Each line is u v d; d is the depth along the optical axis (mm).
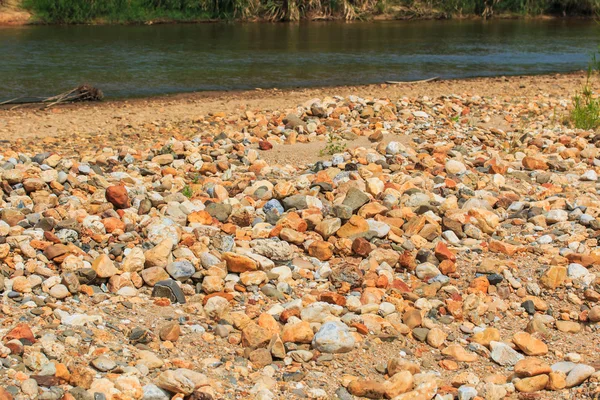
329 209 3330
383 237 3193
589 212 3426
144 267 2945
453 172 3855
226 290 2865
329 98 5113
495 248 3148
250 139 4340
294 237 3137
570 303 2908
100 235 3082
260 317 2713
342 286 2916
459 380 2551
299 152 4152
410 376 2512
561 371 2596
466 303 2842
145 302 2797
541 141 4324
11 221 3150
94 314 2703
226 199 3426
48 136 4531
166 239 3002
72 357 2490
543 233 3311
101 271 2854
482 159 4039
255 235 3172
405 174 3725
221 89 6457
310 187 3604
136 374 2453
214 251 3029
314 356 2611
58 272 2895
